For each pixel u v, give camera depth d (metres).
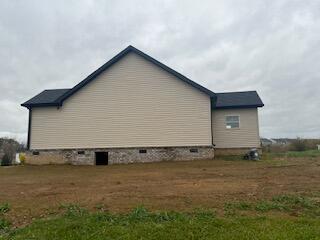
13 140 39.62
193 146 19.45
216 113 22.36
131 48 20.16
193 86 19.67
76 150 20.20
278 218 6.80
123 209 7.69
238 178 11.84
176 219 6.80
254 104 21.70
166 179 12.22
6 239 6.00
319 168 13.77
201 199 8.45
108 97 20.27
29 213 7.73
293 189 9.42
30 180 13.51
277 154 22.47
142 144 19.77
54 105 20.61
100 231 6.19
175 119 19.72
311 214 7.12
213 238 5.69
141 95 20.06
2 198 9.41
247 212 7.34
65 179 13.42
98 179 13.02
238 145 21.95
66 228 6.42
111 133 20.05
